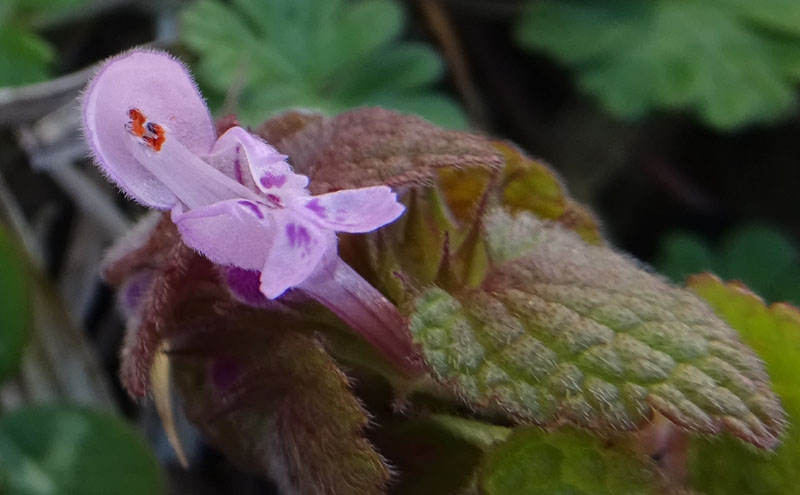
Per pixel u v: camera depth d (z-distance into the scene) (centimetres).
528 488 7
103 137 7
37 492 8
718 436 7
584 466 7
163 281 7
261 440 7
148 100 7
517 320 7
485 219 7
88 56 11
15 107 10
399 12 11
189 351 7
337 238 7
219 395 7
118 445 9
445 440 7
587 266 7
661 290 7
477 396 7
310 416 7
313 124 7
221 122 7
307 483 7
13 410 9
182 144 7
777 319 7
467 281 7
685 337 7
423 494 7
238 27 11
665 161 13
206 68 10
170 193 7
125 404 10
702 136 13
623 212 13
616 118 12
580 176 13
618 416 6
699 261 12
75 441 9
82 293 10
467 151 7
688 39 12
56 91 10
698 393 6
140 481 9
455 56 12
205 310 7
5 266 9
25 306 9
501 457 7
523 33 12
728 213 13
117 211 10
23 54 10
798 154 13
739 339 7
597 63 12
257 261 7
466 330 7
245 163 7
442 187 7
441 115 11
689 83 12
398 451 7
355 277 7
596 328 7
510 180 8
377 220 6
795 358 7
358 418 7
